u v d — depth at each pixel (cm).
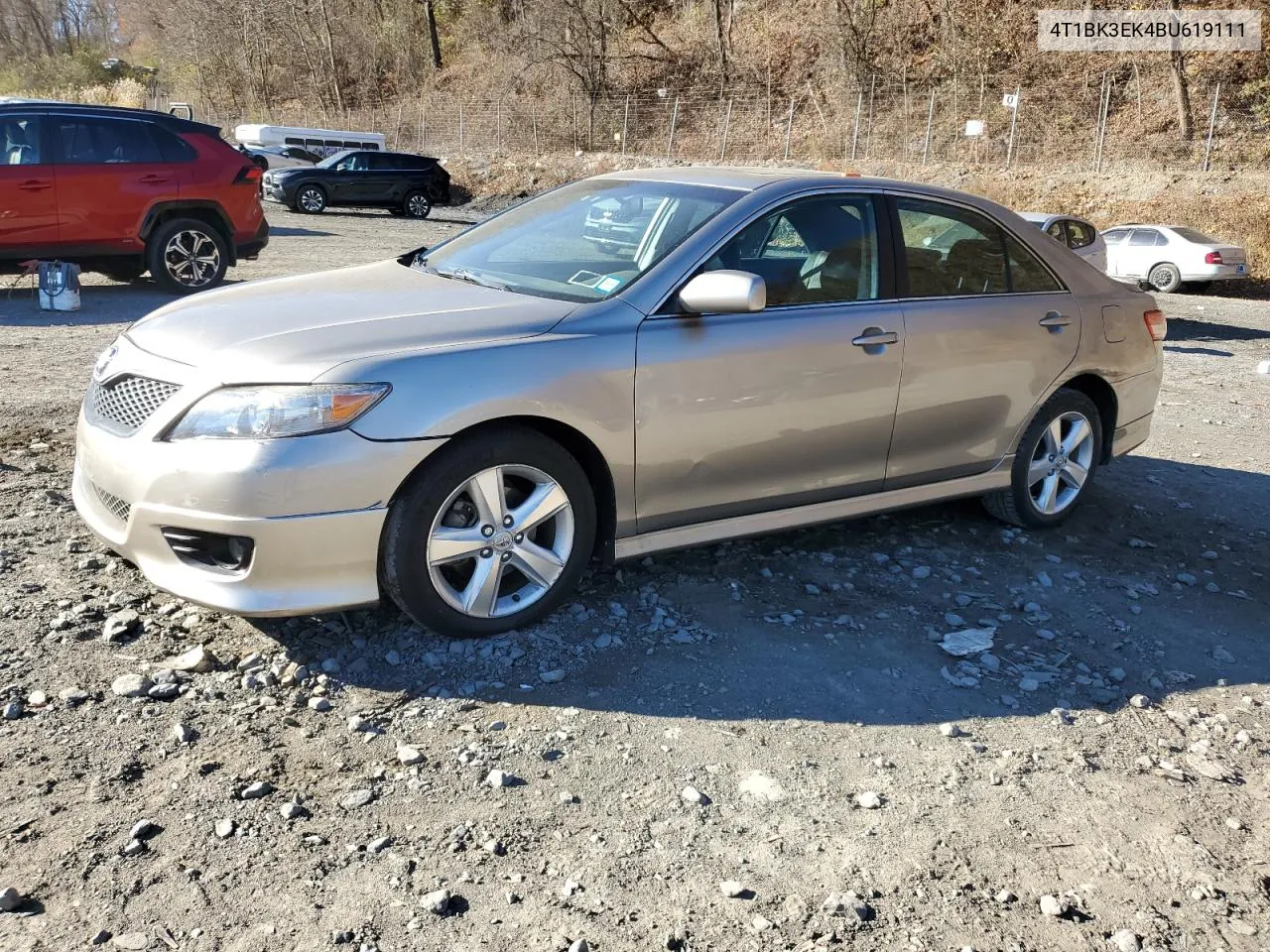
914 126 3509
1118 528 532
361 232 2219
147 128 1049
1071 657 382
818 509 429
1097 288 515
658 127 4122
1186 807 296
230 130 4906
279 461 308
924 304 439
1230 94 3105
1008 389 470
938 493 466
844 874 258
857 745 315
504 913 237
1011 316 467
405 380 322
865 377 417
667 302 375
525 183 3612
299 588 320
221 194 1090
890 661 367
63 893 233
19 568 390
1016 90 3120
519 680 336
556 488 356
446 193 2938
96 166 1014
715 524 402
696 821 274
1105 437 539
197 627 356
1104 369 511
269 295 388
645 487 375
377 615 369
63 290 972
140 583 385
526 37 4419
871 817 281
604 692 332
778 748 310
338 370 316
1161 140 3038
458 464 331
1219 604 444
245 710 310
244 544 314
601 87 4291
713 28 4291
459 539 339
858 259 426
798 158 3581
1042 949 238
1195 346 1301
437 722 310
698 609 394
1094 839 279
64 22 7819
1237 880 267
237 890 238
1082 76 3356
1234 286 2256
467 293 388
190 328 354
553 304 369
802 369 399
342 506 316
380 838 259
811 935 237
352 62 5366
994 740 323
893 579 439
